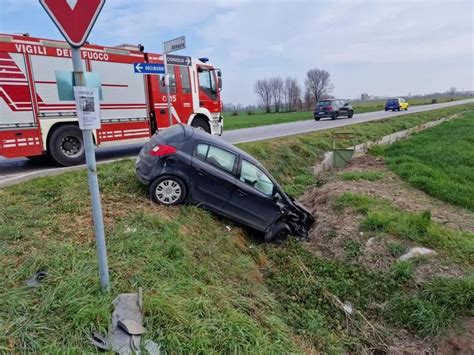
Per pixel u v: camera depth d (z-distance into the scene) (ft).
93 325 9.54
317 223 23.82
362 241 19.75
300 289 16.71
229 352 10.25
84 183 21.39
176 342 9.73
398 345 13.73
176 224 17.16
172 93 36.63
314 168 42.19
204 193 19.98
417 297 15.21
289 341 12.46
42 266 11.69
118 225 15.56
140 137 34.32
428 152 46.39
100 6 8.65
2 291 10.34
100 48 30.32
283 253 20.43
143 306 10.42
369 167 40.11
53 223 15.11
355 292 16.49
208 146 20.24
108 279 10.82
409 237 19.06
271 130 64.08
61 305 9.99
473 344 12.78
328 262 19.10
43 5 8.00
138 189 20.75
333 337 14.06
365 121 83.82
